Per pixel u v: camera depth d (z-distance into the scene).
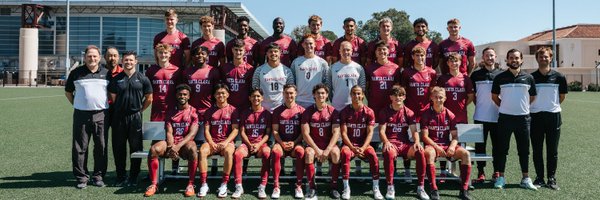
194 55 5.94
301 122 5.39
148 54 46.47
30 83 38.88
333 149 5.07
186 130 5.43
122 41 45.44
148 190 4.92
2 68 45.69
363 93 5.77
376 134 5.65
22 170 6.07
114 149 5.44
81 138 5.26
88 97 5.25
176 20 6.72
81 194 4.93
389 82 6.03
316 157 5.09
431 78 6.00
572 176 5.77
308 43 6.08
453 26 6.66
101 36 45.00
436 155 5.12
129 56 5.38
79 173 5.23
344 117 5.40
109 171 6.30
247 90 6.12
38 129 10.13
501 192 5.06
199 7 40.62
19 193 4.93
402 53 6.93
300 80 6.12
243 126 5.48
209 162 6.99
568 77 43.03
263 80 5.99
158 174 5.25
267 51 6.02
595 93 32.38
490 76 5.80
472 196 4.89
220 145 5.18
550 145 5.25
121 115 5.41
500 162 5.35
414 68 6.05
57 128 10.34
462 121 5.92
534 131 5.33
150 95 5.60
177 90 5.46
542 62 5.27
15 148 7.69
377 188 4.95
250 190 5.22
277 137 5.36
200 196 4.87
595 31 49.00
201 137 5.67
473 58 6.78
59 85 42.00
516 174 5.96
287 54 6.77
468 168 4.92
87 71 5.38
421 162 4.94
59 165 6.40
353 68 6.00
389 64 6.14
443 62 6.79
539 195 4.90
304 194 5.04
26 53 38.91
